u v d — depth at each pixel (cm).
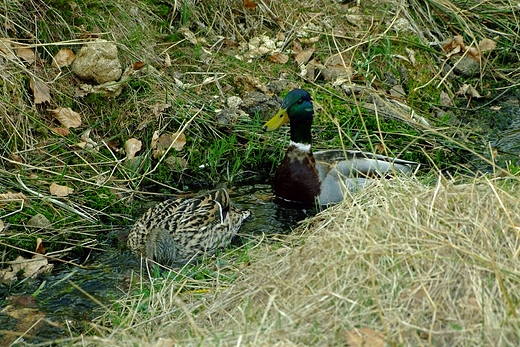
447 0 1368
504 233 633
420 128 1132
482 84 1291
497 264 601
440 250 621
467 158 1100
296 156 1005
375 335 560
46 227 871
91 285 805
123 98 1067
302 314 597
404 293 596
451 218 658
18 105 992
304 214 993
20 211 879
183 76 1135
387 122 1138
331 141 1102
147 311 711
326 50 1238
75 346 669
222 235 928
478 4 1377
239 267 759
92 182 961
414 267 616
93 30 1103
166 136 1048
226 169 1057
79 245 868
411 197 706
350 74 1202
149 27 1162
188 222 905
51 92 1027
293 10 1278
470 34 1339
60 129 1004
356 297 602
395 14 1316
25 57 1030
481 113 1227
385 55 1241
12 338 710
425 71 1261
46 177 948
